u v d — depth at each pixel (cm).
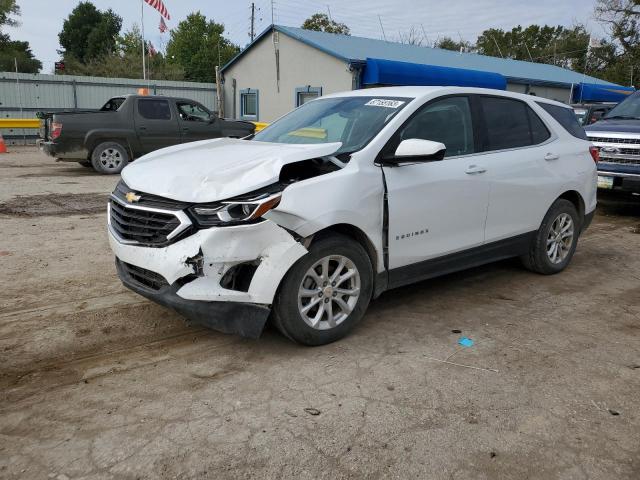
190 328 416
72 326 414
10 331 404
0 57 4522
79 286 498
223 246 329
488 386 339
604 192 941
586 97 2334
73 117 1198
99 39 6153
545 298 501
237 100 2262
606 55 3775
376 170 392
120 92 2319
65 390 327
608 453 277
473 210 461
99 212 818
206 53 4691
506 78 2005
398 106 434
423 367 361
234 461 264
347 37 2108
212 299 333
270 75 2028
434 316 450
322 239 366
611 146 864
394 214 400
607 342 409
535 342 405
